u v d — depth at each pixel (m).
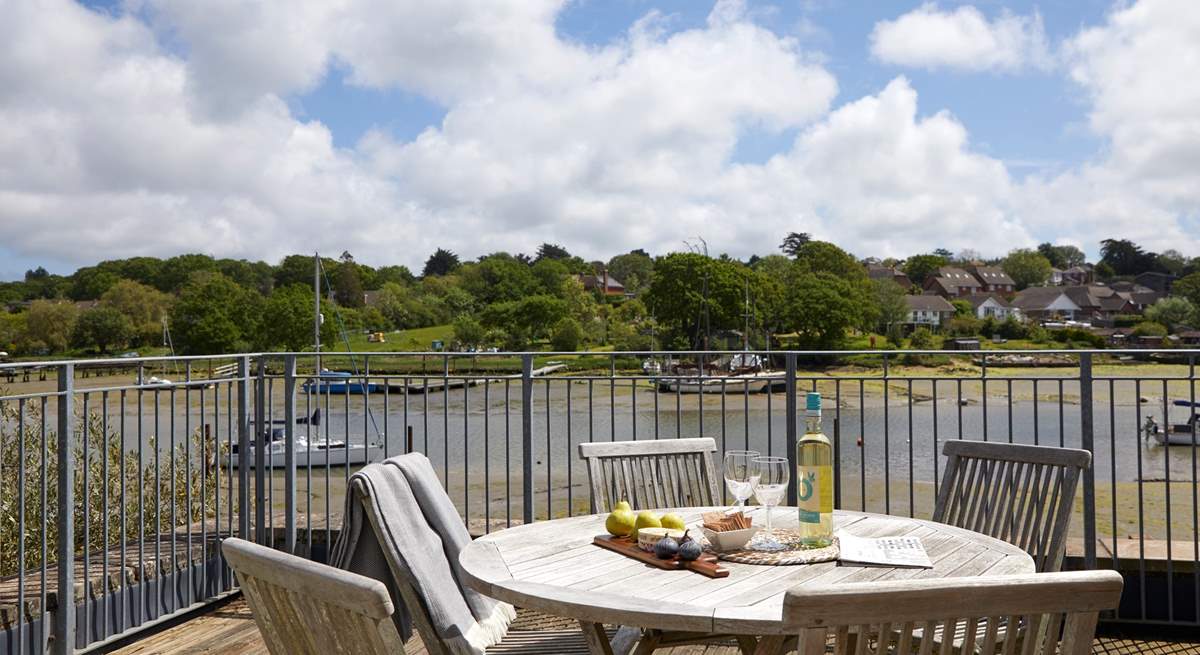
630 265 123.75
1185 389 28.22
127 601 3.74
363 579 1.24
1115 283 126.31
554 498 12.30
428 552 2.68
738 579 1.96
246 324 77.19
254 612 1.50
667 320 71.75
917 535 2.38
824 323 72.06
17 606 3.26
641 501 3.04
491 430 19.91
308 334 76.81
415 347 79.62
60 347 73.94
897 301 85.00
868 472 15.28
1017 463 2.66
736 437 19.56
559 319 79.31
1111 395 3.67
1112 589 1.24
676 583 1.93
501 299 94.56
